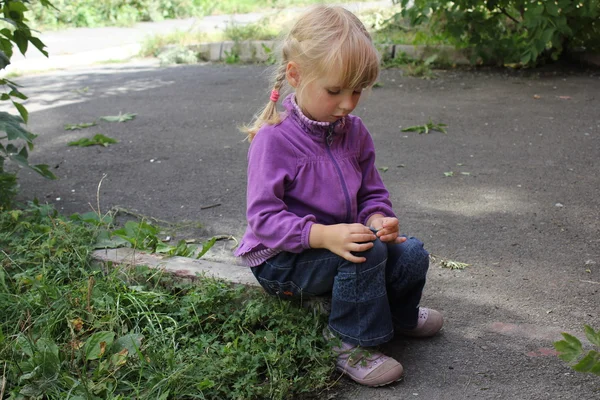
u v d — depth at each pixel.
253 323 2.45
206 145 5.09
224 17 12.91
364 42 2.17
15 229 3.15
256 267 2.47
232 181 4.29
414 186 4.10
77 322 2.44
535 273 2.99
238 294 2.59
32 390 2.09
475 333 2.56
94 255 2.96
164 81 7.62
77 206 3.92
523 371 2.32
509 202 3.80
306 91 2.24
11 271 2.86
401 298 2.46
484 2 7.10
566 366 2.33
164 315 2.53
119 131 5.55
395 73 7.36
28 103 6.73
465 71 7.33
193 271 2.78
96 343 2.26
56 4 12.20
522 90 6.40
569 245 3.25
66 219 3.41
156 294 2.62
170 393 2.13
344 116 2.37
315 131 2.34
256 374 2.19
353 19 2.23
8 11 3.51
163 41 9.65
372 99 6.30
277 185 2.28
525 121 5.38
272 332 2.39
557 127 5.18
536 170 4.30
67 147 5.14
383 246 2.23
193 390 2.14
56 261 2.87
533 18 6.78
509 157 4.57
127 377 2.21
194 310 2.51
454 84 6.77
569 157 4.52
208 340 2.38
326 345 2.34
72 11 12.27
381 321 2.29
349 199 2.37
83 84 7.62
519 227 3.47
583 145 4.75
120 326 2.46
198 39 9.40
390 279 2.38
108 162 4.75
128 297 2.58
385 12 9.74
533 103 5.91
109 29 11.76
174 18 13.10
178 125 5.68
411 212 3.71
